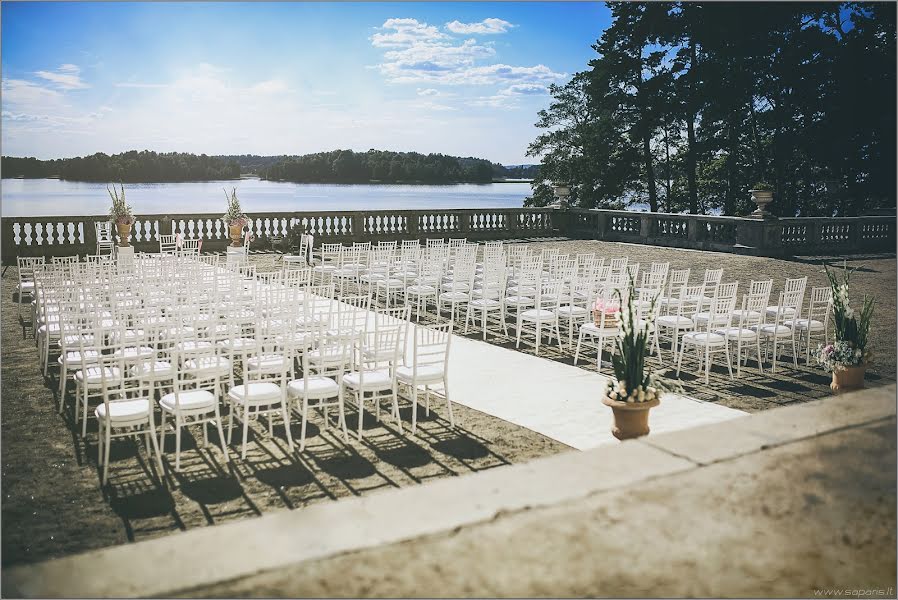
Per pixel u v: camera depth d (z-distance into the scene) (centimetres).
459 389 1048
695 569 414
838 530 455
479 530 444
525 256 1642
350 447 817
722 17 4141
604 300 1188
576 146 5053
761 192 2664
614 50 4575
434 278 1648
